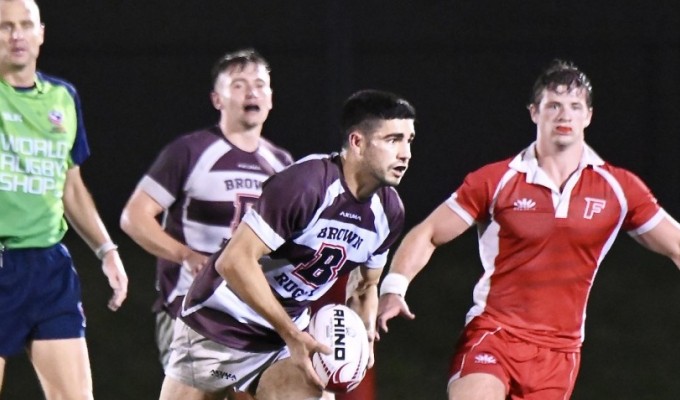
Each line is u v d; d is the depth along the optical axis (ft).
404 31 170.19
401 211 59.88
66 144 60.95
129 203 67.97
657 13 169.27
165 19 166.81
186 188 68.39
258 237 55.62
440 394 102.68
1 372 60.08
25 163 59.36
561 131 63.36
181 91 166.30
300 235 57.36
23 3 59.06
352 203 57.41
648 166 168.66
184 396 64.75
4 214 59.06
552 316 64.49
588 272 64.69
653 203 64.75
